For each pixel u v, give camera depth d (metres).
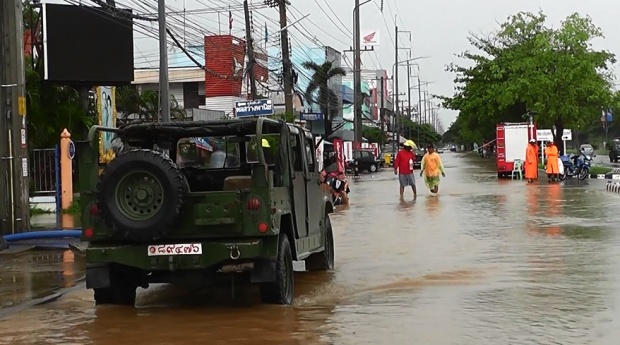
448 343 7.73
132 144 11.34
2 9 17.77
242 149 11.54
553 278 11.35
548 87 51.47
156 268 9.24
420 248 15.18
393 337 8.03
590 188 31.42
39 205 25.44
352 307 9.68
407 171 28.73
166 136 11.28
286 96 37.59
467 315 8.99
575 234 16.50
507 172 42.09
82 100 31.02
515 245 15.07
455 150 191.50
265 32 51.69
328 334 8.23
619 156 65.19
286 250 9.91
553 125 54.31
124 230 9.07
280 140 10.32
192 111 42.09
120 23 30.23
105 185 9.12
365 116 105.25
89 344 8.16
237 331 8.49
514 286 10.79
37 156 26.50
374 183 42.31
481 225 18.81
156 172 9.04
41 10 29.02
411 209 23.98
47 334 8.67
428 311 9.29
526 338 7.84
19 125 17.86
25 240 17.11
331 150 43.53
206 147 11.60
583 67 51.50
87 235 9.40
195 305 10.13
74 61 29.44
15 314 9.91
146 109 41.75
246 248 9.12
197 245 9.17
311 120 58.72
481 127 80.62
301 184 11.02
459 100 59.84
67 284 12.30
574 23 52.66
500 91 54.38
